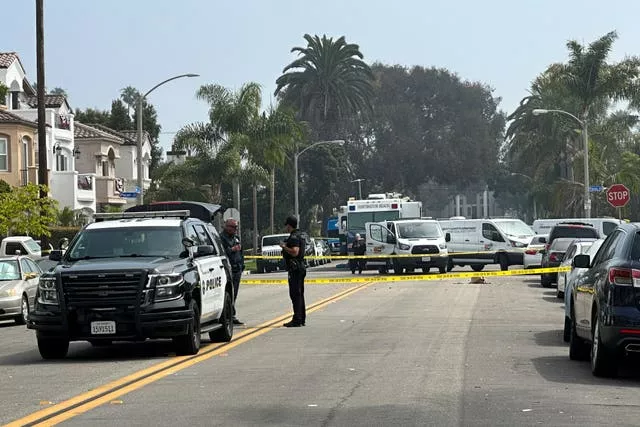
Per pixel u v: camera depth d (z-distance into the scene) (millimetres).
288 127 140625
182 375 28469
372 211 112438
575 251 59531
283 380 26922
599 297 26750
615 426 19922
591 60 134375
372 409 22078
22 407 23391
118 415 21828
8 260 54844
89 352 36250
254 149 138750
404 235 96188
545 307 53969
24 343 41625
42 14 73250
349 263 112625
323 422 20578
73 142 139500
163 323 32469
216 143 138875
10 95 128250
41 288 33125
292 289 43844
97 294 32469
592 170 157750
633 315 25734
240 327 44250
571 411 21688
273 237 122750
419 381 26359
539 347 34750
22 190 83562
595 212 161000
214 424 20578
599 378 27047
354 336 38969
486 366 29484
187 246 35188
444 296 63344
